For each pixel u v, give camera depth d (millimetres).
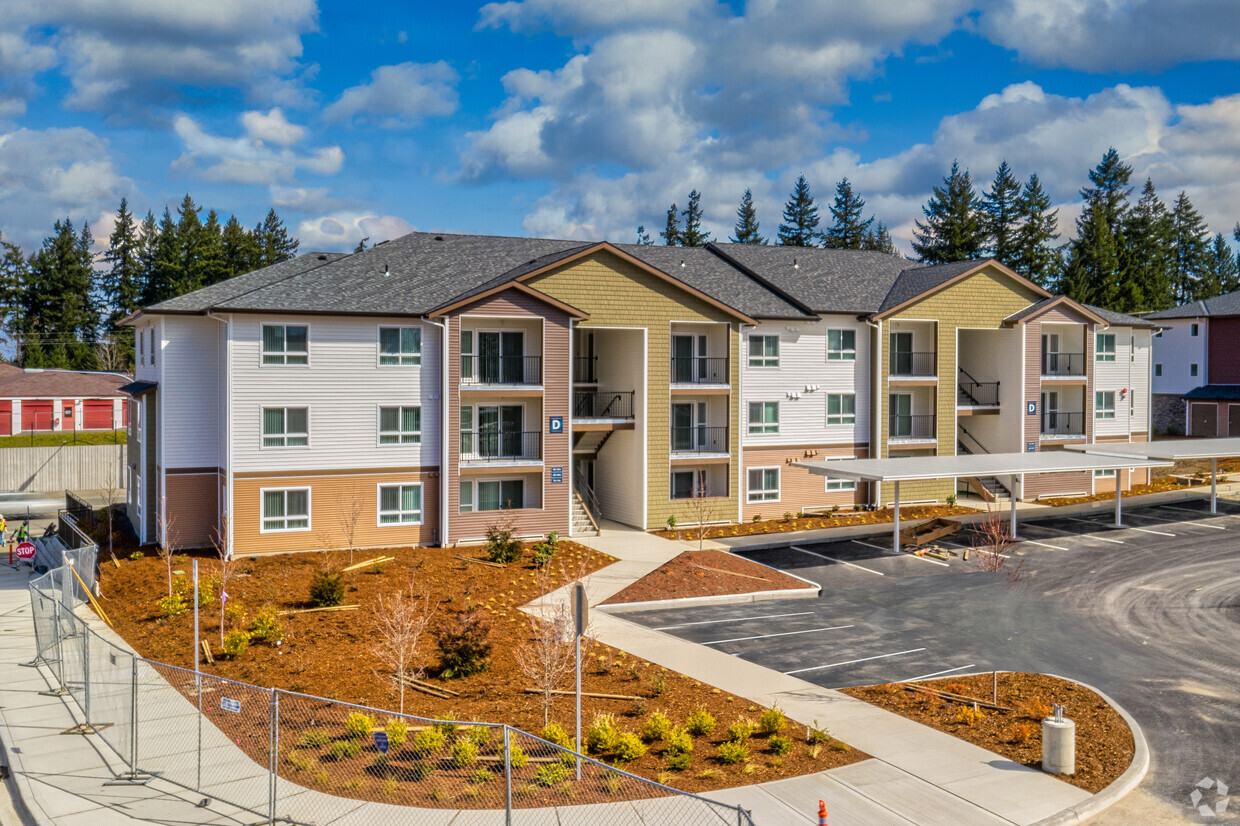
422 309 34719
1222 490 49594
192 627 24500
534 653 21938
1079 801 15102
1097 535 39375
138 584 29344
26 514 47875
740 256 47938
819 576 33000
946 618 27625
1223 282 129875
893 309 43594
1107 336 51469
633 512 39906
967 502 46656
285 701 18969
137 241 109250
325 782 15195
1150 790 15922
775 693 20578
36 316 104688
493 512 35875
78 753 16922
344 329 33812
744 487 42000
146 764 15984
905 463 38812
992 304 46219
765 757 16750
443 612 26484
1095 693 20781
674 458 39844
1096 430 51094
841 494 44531
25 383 71812
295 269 38406
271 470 32969
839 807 14711
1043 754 16375
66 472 59688
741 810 11664
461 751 15977
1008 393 47188
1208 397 65500
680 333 41406
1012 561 35125
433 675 20938
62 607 22000
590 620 26797
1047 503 46531
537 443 37188
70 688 20531
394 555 33344
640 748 16516
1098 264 93750
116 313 108875
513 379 37281
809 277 46656
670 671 21969
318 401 33531
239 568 30922
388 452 34625
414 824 13781
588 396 42375
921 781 15805
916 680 21750
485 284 36906
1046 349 50594
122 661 20484
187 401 33750
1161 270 106938
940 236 99562
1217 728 18906
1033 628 26547
